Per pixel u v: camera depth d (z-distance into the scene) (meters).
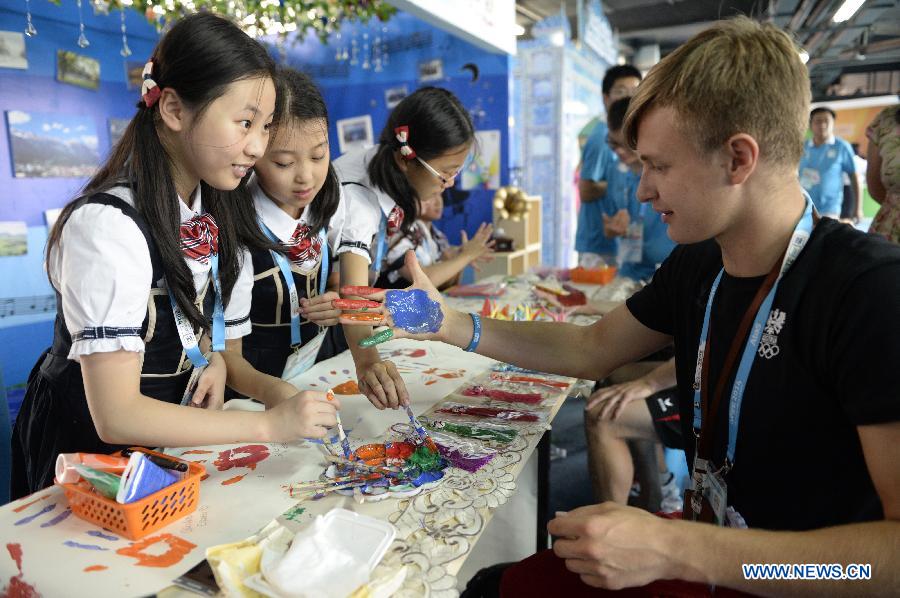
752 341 1.02
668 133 0.96
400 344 2.16
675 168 0.98
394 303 1.46
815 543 0.81
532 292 3.04
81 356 1.07
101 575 0.86
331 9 3.99
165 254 1.18
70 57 3.86
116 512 0.96
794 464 1.00
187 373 1.43
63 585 0.84
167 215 1.18
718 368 1.12
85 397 1.33
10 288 3.72
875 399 0.82
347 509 1.05
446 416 1.48
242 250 1.54
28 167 3.73
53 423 1.36
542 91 7.03
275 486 1.13
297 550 0.85
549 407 1.54
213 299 1.49
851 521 0.97
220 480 1.16
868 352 0.84
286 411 1.15
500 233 4.93
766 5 5.79
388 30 5.24
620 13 8.76
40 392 1.40
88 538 0.95
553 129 7.03
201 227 1.30
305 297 1.87
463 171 5.30
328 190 1.76
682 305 1.29
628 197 3.81
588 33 7.26
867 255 0.91
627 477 1.91
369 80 5.38
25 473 1.57
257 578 0.82
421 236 3.10
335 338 2.47
